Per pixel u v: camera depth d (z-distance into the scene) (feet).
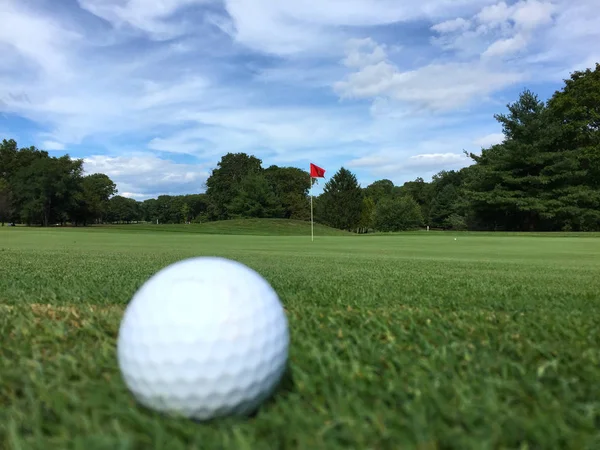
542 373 0.42
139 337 0.34
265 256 2.06
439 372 0.43
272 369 0.36
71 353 0.49
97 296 0.84
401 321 0.65
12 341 0.53
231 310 0.35
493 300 0.83
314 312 0.70
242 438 0.30
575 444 0.30
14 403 0.36
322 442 0.29
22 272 1.25
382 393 0.37
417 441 0.30
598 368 0.44
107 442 0.29
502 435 0.31
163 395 0.33
